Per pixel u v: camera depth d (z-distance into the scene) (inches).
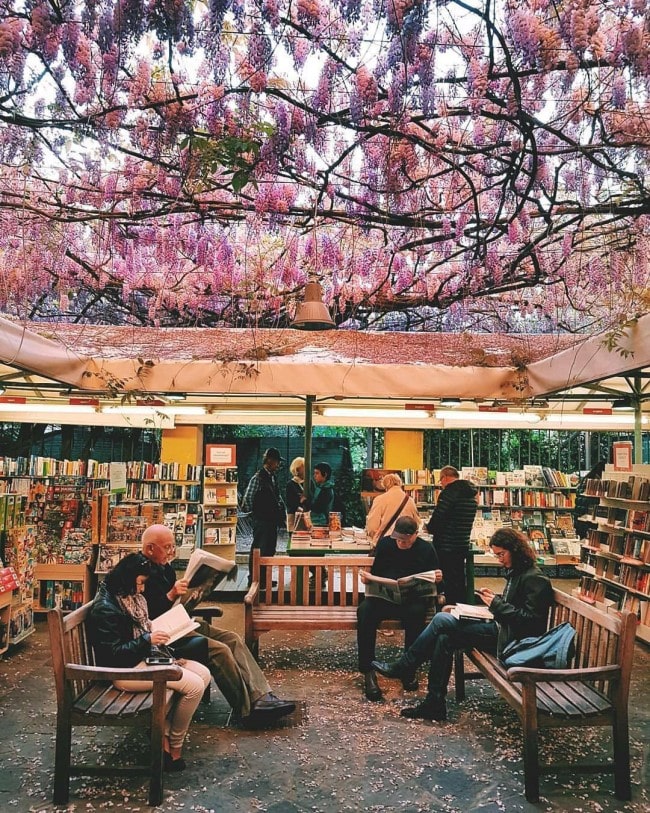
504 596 167.9
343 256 237.6
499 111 136.3
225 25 125.2
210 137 134.2
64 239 238.1
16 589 229.1
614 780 135.2
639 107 139.3
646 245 203.0
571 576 378.6
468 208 186.7
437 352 245.3
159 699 127.6
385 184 161.5
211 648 161.5
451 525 248.4
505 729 161.8
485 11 112.6
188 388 222.7
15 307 261.1
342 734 158.1
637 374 198.7
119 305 287.1
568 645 144.8
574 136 150.6
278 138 137.5
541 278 233.0
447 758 145.6
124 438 441.7
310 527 276.8
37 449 454.6
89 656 150.3
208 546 348.8
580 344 195.6
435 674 169.5
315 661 218.8
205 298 278.7
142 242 223.8
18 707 174.4
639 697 186.4
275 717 161.3
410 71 126.5
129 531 273.6
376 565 202.1
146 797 128.1
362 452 477.4
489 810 124.3
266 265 249.9
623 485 269.4
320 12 119.4
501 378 228.5
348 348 246.4
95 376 221.3
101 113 130.7
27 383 258.1
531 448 428.8
